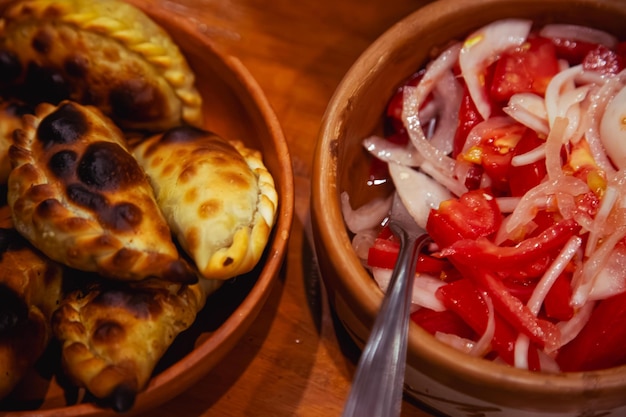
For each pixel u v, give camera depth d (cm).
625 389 38
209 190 43
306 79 54
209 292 44
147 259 41
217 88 50
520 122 48
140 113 48
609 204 43
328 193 43
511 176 47
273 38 55
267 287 43
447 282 45
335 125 45
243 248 42
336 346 47
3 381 40
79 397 43
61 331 41
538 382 38
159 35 48
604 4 48
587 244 44
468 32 50
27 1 47
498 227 45
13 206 42
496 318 43
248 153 48
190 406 45
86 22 46
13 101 48
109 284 42
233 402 45
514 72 49
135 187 42
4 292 41
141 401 40
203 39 48
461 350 42
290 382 46
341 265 41
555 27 50
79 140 43
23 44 47
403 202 48
